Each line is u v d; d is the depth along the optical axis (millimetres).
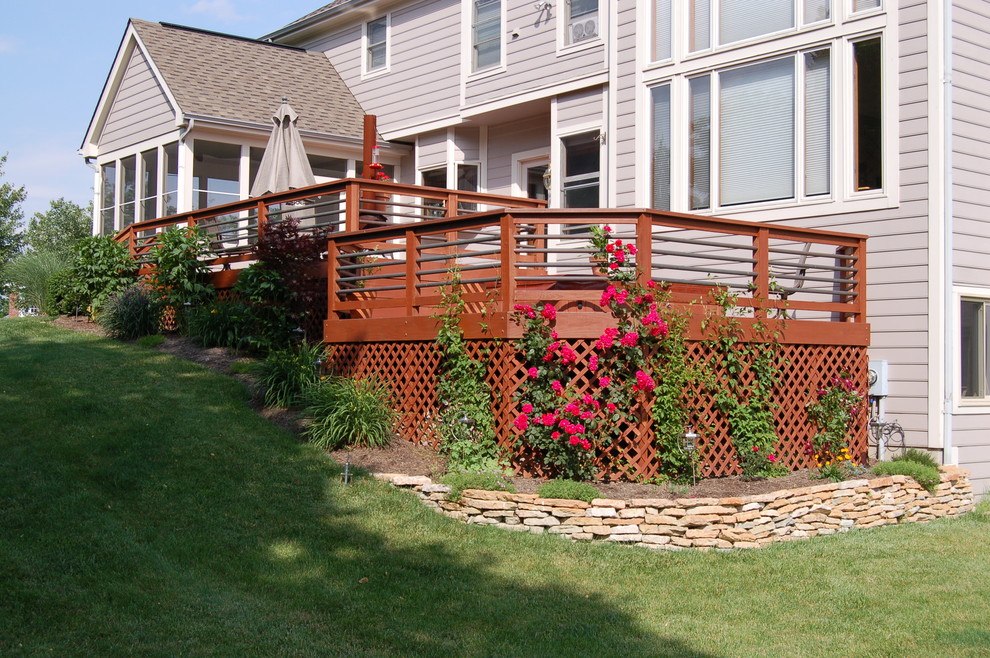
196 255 12688
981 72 10117
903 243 9938
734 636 5484
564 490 7367
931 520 9070
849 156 10367
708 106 11633
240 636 5051
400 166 17672
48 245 36812
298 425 8742
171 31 17547
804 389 9289
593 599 6012
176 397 9227
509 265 8203
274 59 18328
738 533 7328
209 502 6957
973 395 10094
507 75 14836
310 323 11539
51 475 7031
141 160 16734
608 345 7938
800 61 10734
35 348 11180
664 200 12078
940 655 5262
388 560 6414
